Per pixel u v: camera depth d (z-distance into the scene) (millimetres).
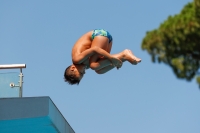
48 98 36750
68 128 41562
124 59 30625
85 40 31125
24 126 37500
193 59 59406
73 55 30797
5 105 36344
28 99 36562
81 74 30797
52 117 37156
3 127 37469
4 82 38281
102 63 30391
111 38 31391
